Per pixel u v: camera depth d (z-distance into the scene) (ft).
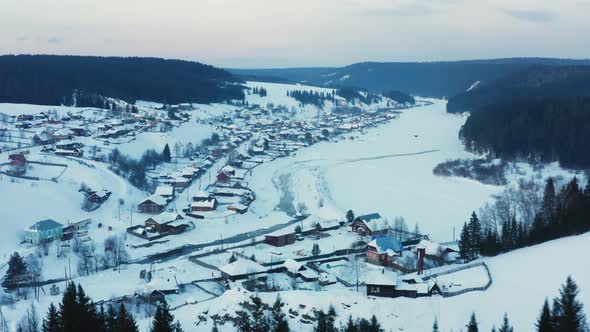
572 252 297.12
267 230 461.37
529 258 307.37
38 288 323.16
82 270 354.13
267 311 255.50
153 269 352.90
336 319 250.57
